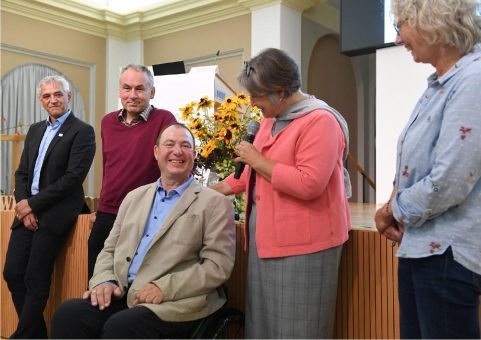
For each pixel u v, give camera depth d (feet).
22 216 8.50
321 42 22.61
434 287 3.96
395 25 4.41
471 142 3.71
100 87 23.04
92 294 6.07
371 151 26.21
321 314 5.29
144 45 23.68
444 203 3.84
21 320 8.47
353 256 6.18
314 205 5.26
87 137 8.77
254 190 5.80
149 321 5.48
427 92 4.35
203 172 7.53
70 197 8.70
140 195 6.76
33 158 9.04
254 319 5.62
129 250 6.38
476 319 3.88
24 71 20.26
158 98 10.84
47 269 8.54
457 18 3.98
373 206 14.65
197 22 21.71
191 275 5.84
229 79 20.83
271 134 5.63
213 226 6.15
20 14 19.94
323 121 5.14
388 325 5.90
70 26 21.75
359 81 25.81
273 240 5.35
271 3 19.16
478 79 3.78
